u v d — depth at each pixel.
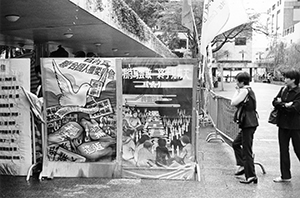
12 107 6.11
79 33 10.23
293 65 46.00
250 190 5.49
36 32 9.89
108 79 5.95
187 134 5.98
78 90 5.99
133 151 6.03
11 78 6.07
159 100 5.95
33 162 6.18
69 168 6.07
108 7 8.34
